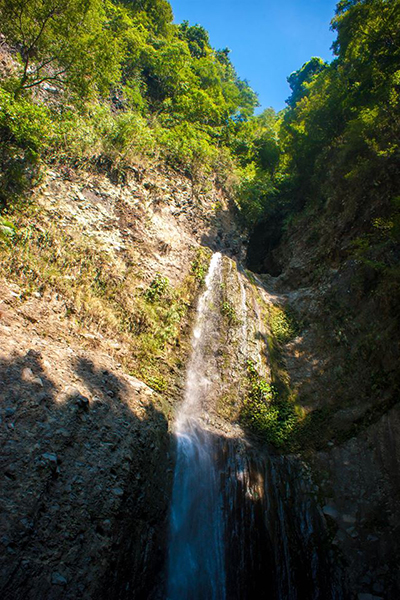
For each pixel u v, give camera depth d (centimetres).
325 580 775
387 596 723
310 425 1038
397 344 998
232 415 1030
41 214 1017
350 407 1013
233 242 1727
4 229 817
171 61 2200
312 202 1817
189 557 693
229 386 1087
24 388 598
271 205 2066
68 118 1259
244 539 768
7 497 468
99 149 1341
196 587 670
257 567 744
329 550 816
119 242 1180
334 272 1414
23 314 764
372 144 1430
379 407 953
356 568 777
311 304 1398
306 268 1574
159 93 2219
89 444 621
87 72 1233
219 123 2292
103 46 1229
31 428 556
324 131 1912
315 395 1105
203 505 771
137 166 1459
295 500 895
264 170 2228
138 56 2116
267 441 998
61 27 1166
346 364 1108
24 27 1173
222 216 1762
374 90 1620
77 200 1157
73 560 487
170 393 944
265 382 1133
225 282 1408
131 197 1343
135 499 632
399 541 770
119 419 714
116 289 1043
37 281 862
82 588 474
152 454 724
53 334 789
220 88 2488
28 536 459
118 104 1814
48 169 1135
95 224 1152
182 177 1684
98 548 523
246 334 1259
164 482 722
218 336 1205
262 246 2061
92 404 689
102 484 588
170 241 1371
